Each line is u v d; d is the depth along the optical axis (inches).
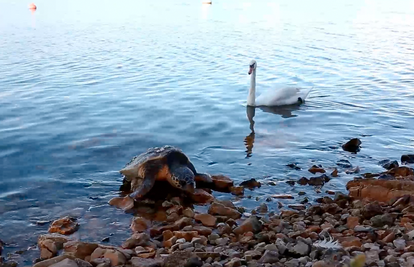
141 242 265.9
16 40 1038.4
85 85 657.6
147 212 318.3
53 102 568.7
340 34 1161.4
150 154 350.0
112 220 307.6
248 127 494.6
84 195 342.0
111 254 246.7
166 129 477.7
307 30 1230.3
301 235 264.1
